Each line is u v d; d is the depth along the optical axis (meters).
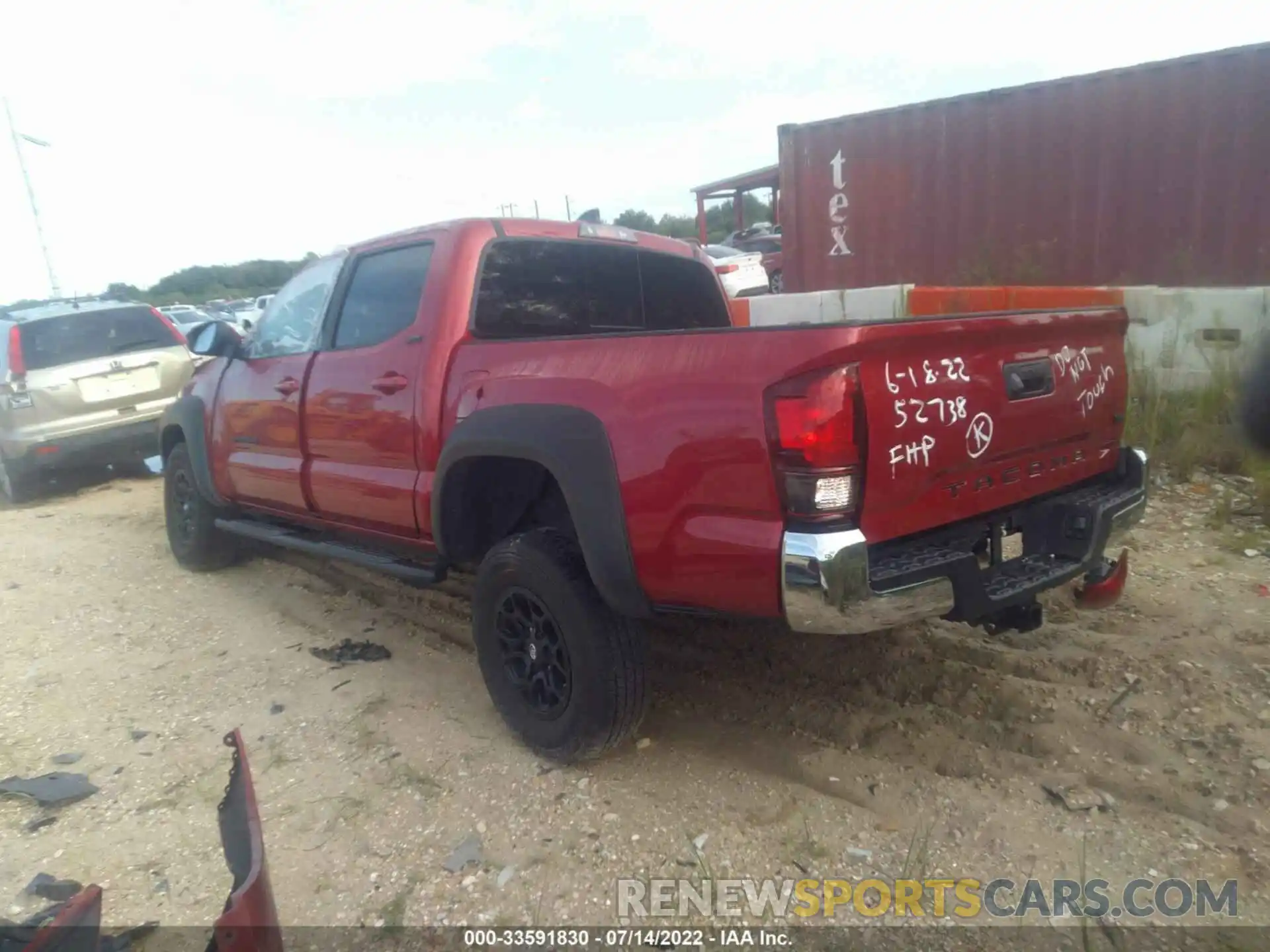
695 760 3.50
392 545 4.32
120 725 4.09
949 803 3.11
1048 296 7.42
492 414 3.46
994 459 3.08
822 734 3.59
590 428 3.10
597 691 3.25
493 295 3.99
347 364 4.29
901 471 2.75
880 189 9.90
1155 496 5.87
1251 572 4.72
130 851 3.16
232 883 2.94
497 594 3.54
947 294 7.91
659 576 2.96
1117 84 8.40
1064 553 3.39
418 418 3.84
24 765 3.76
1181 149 8.19
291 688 4.35
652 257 4.72
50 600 5.91
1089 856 2.82
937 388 2.84
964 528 3.09
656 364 2.96
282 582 5.97
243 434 5.20
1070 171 8.77
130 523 8.05
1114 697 3.62
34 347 9.05
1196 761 3.21
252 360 5.14
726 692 3.99
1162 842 2.86
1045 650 4.03
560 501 3.60
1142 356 6.98
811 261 10.50
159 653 4.91
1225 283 8.18
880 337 2.63
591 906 2.76
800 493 2.62
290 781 3.53
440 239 4.00
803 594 2.61
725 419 2.74
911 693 3.81
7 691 4.51
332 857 3.06
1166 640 4.04
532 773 3.46
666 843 3.01
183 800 3.46
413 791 3.40
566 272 4.29
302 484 4.69
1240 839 2.85
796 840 2.98
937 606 2.83
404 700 4.14
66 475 10.20
